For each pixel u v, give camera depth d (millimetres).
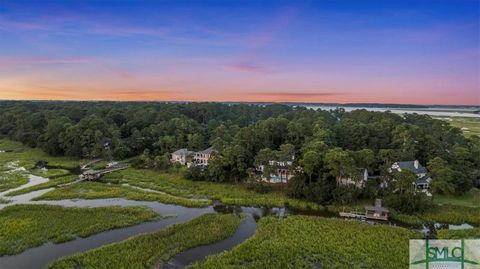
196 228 51938
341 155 63781
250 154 82000
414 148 80812
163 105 194750
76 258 42000
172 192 73500
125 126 128875
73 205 64062
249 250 44000
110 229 52500
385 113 133875
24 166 98188
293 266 40125
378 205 59062
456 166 71312
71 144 109125
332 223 52844
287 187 70938
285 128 95375
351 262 41031
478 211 58250
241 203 65625
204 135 122750
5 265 41156
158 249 44719
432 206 59438
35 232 50094
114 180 84000
